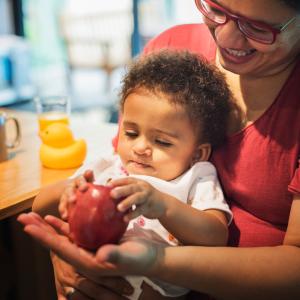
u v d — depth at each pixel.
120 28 5.40
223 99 1.01
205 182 0.98
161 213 0.80
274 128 0.92
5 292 1.64
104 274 0.76
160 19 4.12
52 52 4.95
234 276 0.80
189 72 1.00
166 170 0.98
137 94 0.97
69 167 1.33
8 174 1.28
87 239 0.75
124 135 1.01
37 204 1.01
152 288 0.90
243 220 0.97
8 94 3.21
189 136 0.97
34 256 1.60
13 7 3.60
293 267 0.80
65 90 4.84
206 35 1.16
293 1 0.78
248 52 0.87
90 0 5.40
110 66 5.35
